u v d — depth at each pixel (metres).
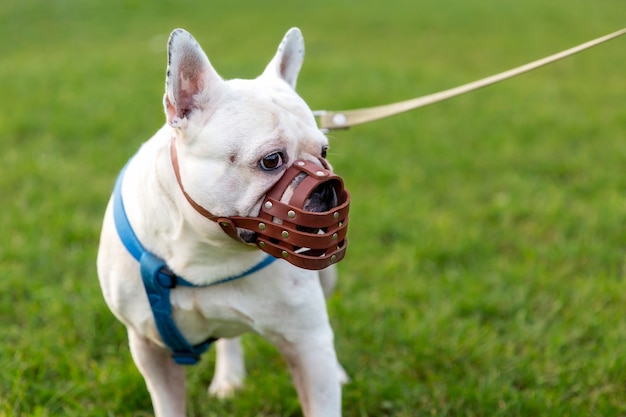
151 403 3.47
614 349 3.66
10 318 4.12
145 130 7.53
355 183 6.11
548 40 13.49
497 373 3.55
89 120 7.74
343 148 6.93
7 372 3.51
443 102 8.78
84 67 10.47
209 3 17.16
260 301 2.63
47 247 4.77
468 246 4.89
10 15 15.30
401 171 6.37
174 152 2.44
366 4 17.42
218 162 2.28
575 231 5.18
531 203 5.64
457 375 3.62
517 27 14.78
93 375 3.60
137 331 2.84
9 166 6.31
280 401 3.45
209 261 2.55
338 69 10.45
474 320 4.00
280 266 2.60
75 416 3.31
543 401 3.32
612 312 4.03
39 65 10.62
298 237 2.22
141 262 2.61
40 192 5.76
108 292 2.79
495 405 3.37
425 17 15.90
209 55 11.59
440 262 4.82
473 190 5.97
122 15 15.64
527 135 7.46
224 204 2.30
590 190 5.93
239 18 15.51
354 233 5.18
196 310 2.68
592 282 4.34
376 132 7.48
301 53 2.83
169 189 2.47
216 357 3.82
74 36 13.67
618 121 7.95
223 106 2.30
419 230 5.21
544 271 4.50
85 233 5.04
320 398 2.71
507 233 5.15
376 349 3.83
